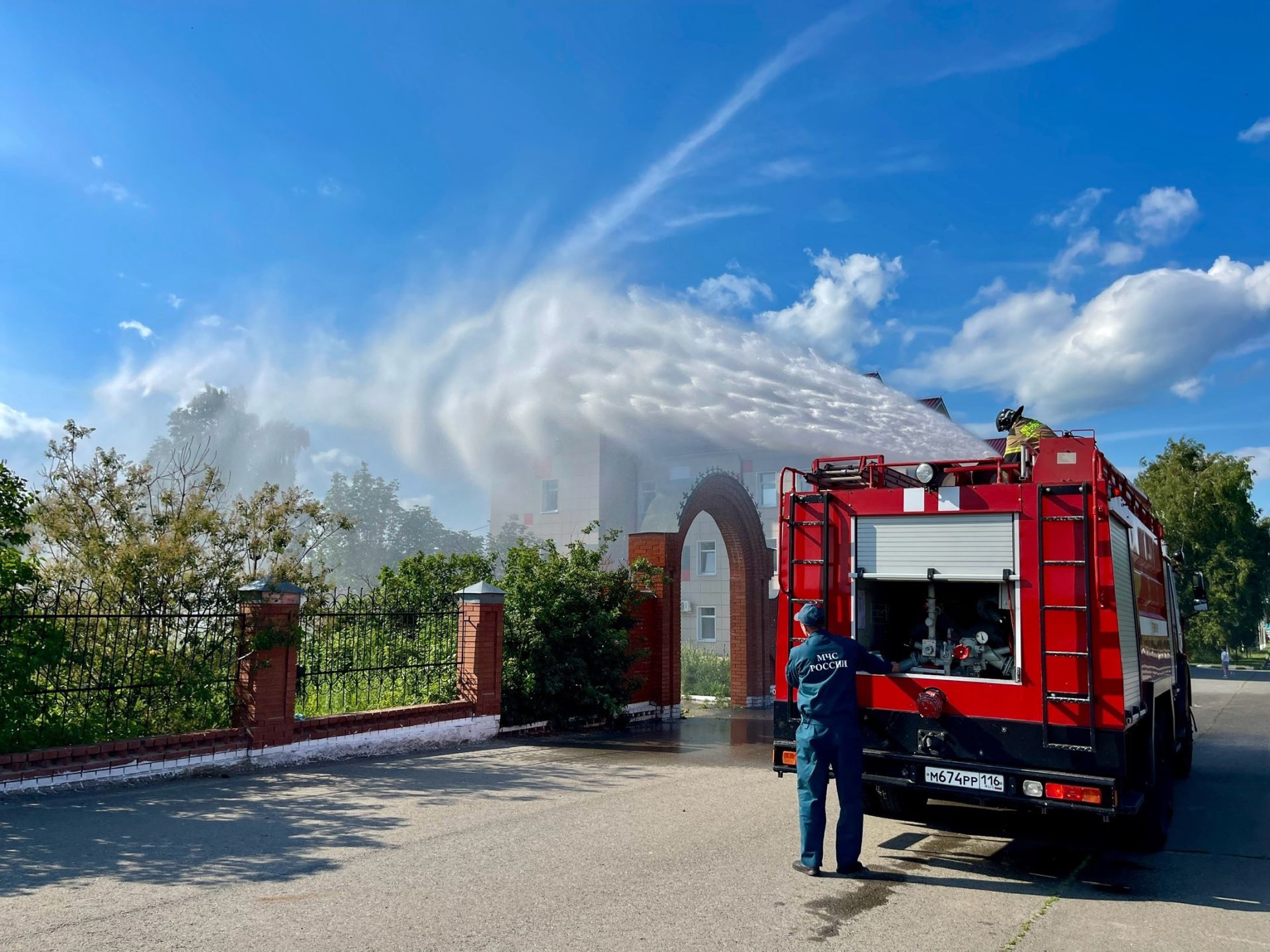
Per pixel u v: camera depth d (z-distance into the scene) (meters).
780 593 7.21
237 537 11.38
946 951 4.68
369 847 6.57
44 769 8.10
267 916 4.96
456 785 9.30
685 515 19.41
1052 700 6.01
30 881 5.52
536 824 7.48
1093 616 5.99
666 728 16.23
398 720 11.59
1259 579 51.72
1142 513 7.86
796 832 7.36
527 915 5.06
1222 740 15.68
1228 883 6.23
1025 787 6.05
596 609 15.38
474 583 14.31
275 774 9.63
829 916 5.18
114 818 7.21
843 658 6.21
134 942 4.50
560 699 14.84
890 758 6.51
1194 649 51.50
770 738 14.56
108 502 10.82
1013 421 7.93
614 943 4.63
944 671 6.59
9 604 8.45
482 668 13.07
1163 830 7.34
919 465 6.69
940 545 6.60
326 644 11.67
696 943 4.66
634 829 7.34
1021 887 5.98
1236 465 50.34
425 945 4.55
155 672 9.55
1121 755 5.79
